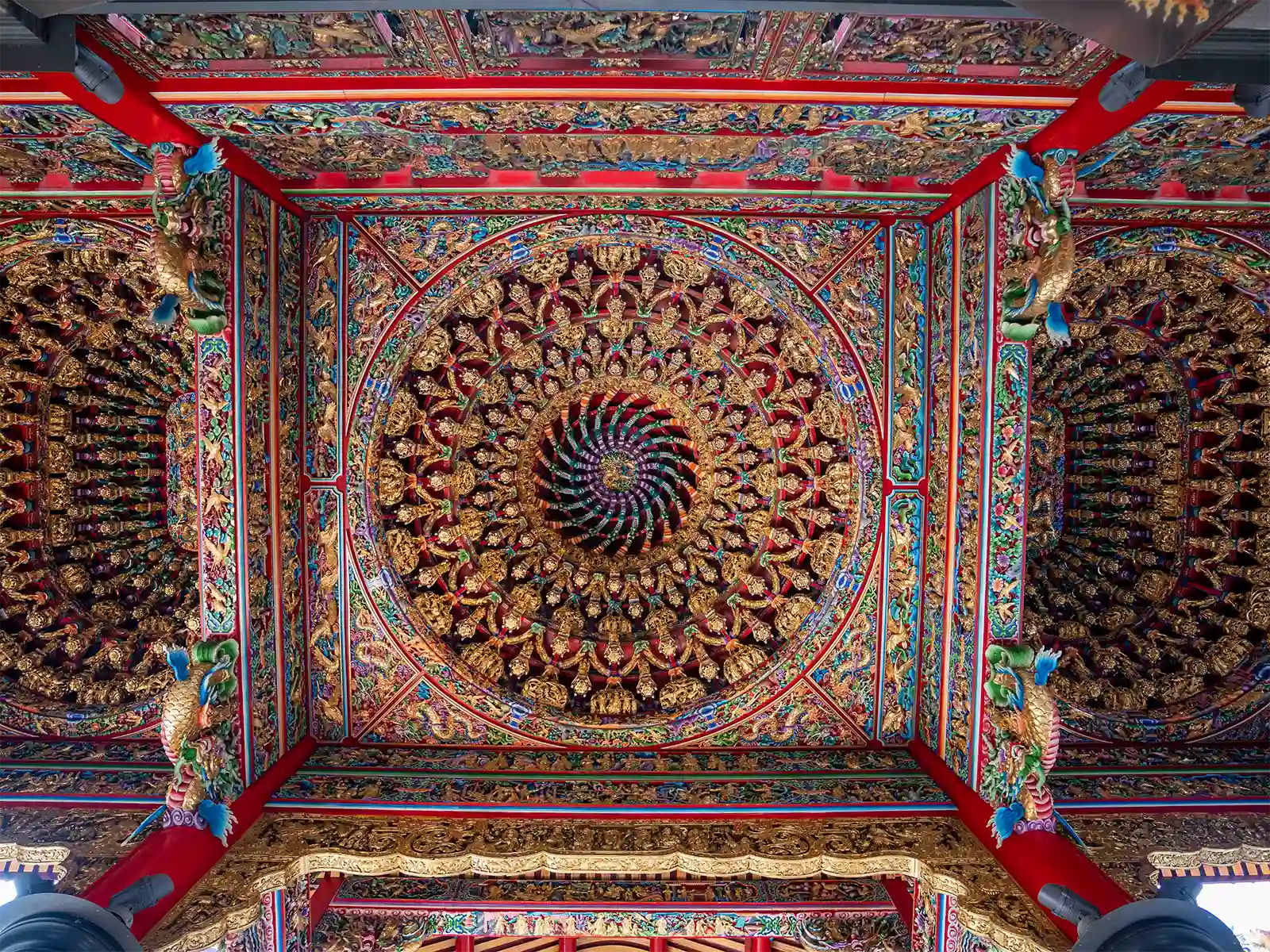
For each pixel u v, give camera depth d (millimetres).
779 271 9039
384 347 9000
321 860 7508
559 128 7039
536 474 10125
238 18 5426
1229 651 9398
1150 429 10016
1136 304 9219
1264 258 8641
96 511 9844
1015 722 7242
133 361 9648
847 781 8539
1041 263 6789
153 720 9125
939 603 8586
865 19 5434
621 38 5746
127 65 5895
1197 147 7258
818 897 8844
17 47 5367
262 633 8250
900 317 8953
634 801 8273
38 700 9289
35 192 8188
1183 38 3982
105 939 5465
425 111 6664
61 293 9086
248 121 6812
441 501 9602
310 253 8945
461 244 8992
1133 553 10086
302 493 9016
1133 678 9508
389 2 4750
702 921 8789
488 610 9727
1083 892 6246
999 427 7555
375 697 9328
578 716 9383
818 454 9422
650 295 9477
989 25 5516
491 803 8227
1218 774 8547
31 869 7430
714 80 6207
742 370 9648
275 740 8570
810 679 9328
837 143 7316
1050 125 6734
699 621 9859
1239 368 9320
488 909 8805
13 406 9328
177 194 6691
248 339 7863
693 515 10094
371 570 9156
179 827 7164
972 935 7016
